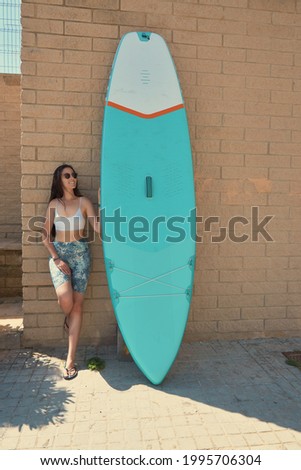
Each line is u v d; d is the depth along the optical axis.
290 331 3.91
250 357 3.42
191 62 3.54
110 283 3.12
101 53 3.39
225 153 3.67
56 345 3.53
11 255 4.68
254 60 3.65
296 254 3.88
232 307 3.78
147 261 3.17
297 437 2.33
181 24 3.50
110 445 2.23
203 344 3.68
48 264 3.47
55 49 3.33
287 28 3.69
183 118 3.31
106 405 2.62
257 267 3.81
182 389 2.85
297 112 3.78
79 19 3.35
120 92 3.23
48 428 2.37
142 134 3.25
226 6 3.56
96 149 3.45
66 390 2.80
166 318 3.12
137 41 3.28
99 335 3.57
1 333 3.49
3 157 5.41
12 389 2.80
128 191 3.20
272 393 2.81
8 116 5.39
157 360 2.98
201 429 2.39
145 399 2.71
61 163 3.42
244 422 2.46
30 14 3.28
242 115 3.67
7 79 5.34
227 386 2.91
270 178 3.77
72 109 3.40
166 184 3.25
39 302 3.49
